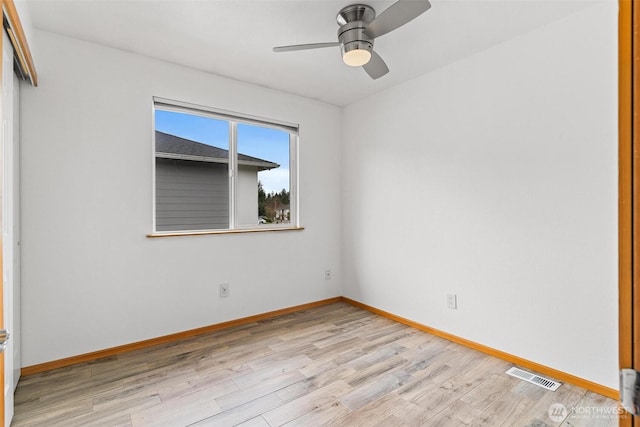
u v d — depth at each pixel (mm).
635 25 451
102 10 2076
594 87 2018
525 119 2332
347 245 3945
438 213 2918
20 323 2188
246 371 2277
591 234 2043
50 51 2312
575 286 2107
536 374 2236
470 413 1811
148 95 2709
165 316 2793
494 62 2508
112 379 2170
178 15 2139
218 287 3082
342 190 4012
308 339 2840
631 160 454
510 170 2418
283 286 3527
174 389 2055
